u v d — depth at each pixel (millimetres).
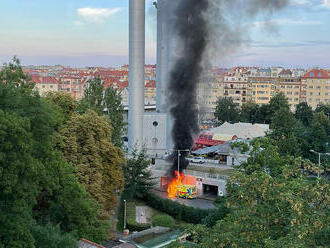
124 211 45250
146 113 72125
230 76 148750
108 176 37562
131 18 63188
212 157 73062
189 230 19219
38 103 23562
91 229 29172
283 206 18156
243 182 19156
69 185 27125
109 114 54188
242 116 114062
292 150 63531
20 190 19719
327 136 71812
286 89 143125
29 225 21266
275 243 15375
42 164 21641
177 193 53375
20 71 25750
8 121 19062
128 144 66250
